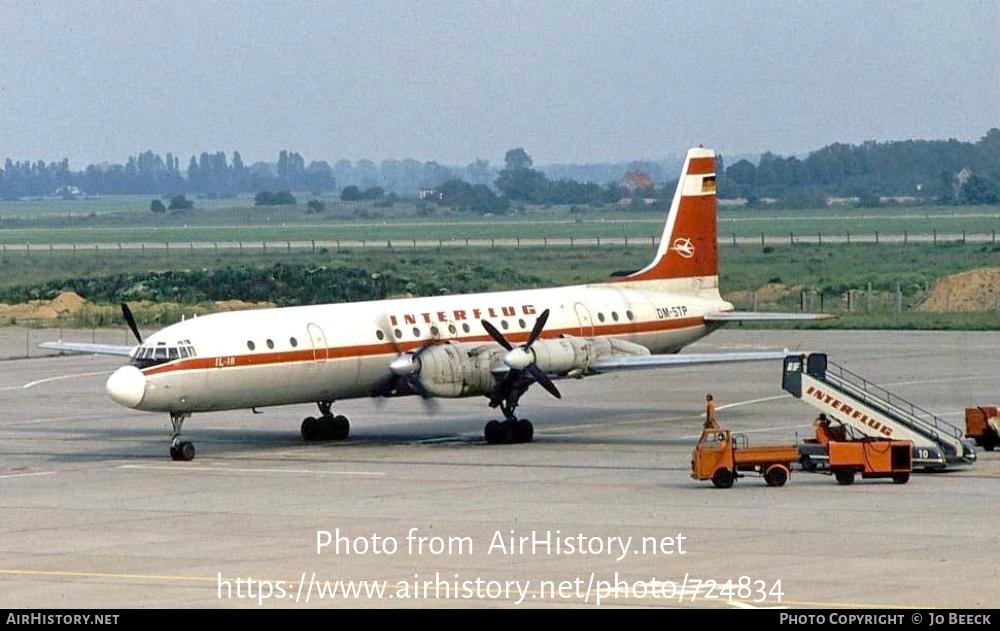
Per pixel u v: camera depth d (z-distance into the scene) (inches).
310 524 2086.6
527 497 2305.6
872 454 2375.7
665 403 3789.4
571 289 3479.3
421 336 3159.5
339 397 3107.8
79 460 2876.5
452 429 3341.5
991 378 4094.5
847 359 4645.7
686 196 3666.3
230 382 2888.8
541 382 2999.5
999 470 2556.6
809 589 1614.2
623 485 2423.7
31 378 4658.0
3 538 2016.5
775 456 2378.2
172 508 2257.6
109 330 6259.8
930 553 1802.4
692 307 3617.1
